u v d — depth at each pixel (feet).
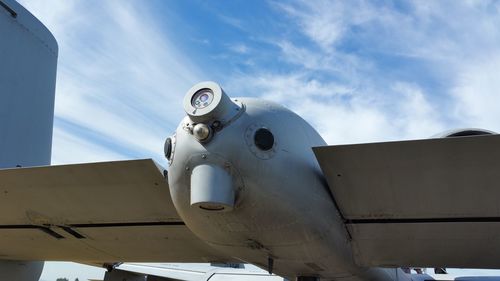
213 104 15.87
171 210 23.31
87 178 21.34
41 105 32.73
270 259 20.97
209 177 15.83
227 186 15.93
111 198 22.80
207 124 16.12
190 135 16.38
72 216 25.05
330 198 19.07
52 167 20.75
